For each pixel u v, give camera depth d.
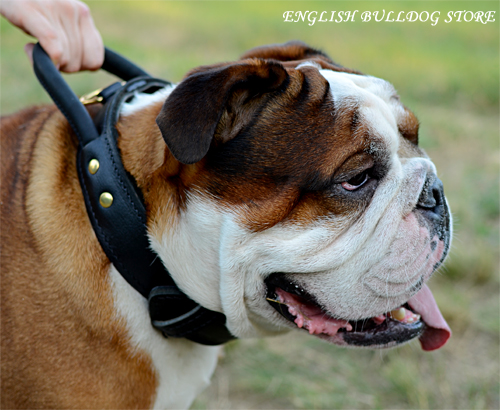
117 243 2.08
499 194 5.61
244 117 2.00
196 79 1.88
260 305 2.17
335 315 2.14
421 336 2.54
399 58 10.30
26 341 2.04
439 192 2.22
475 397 3.46
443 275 4.50
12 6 2.54
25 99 6.80
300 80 2.04
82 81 7.83
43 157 2.23
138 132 2.17
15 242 2.10
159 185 2.07
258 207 1.98
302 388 3.48
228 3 16.77
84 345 2.08
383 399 3.47
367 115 2.03
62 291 2.06
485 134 7.24
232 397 3.49
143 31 12.16
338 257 2.02
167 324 2.13
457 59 10.52
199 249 2.07
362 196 2.05
